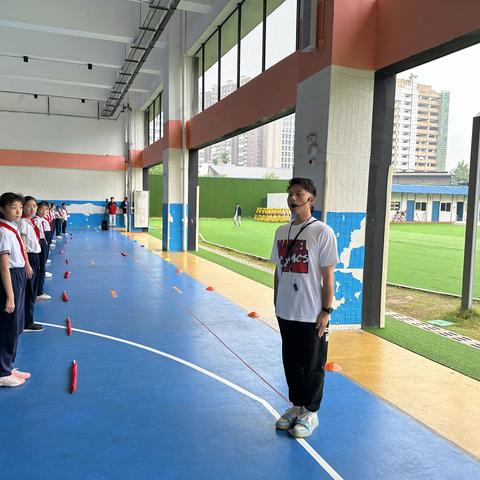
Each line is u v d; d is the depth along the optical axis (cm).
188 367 442
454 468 281
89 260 1166
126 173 2170
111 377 415
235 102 961
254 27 938
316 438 314
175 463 281
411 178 4350
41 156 2098
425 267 1107
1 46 1355
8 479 261
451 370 443
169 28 1317
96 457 286
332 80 540
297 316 304
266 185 3447
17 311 386
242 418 341
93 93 2005
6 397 369
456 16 426
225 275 980
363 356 482
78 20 1149
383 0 534
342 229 566
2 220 376
